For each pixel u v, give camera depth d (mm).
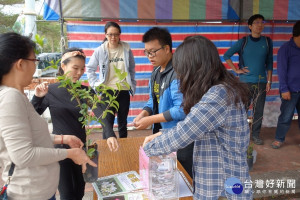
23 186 1019
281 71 3250
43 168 1058
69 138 1355
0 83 1009
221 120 957
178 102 1491
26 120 967
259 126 3707
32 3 4305
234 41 4223
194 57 1003
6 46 959
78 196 1733
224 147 1032
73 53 1613
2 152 1002
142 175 1231
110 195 1141
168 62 1683
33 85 3682
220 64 1027
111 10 3725
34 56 1058
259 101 3625
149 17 3840
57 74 1696
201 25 4113
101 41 3914
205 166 1053
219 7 3963
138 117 1820
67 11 3621
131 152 1619
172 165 1137
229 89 968
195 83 1001
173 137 979
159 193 1118
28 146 936
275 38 4348
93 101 1328
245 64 3578
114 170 1385
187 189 1207
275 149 3518
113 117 3082
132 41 4016
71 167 1667
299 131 4246
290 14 4137
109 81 3154
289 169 2924
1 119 910
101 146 1728
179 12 3889
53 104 1612
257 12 4051
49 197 1098
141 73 4148
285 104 3400
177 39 4109
